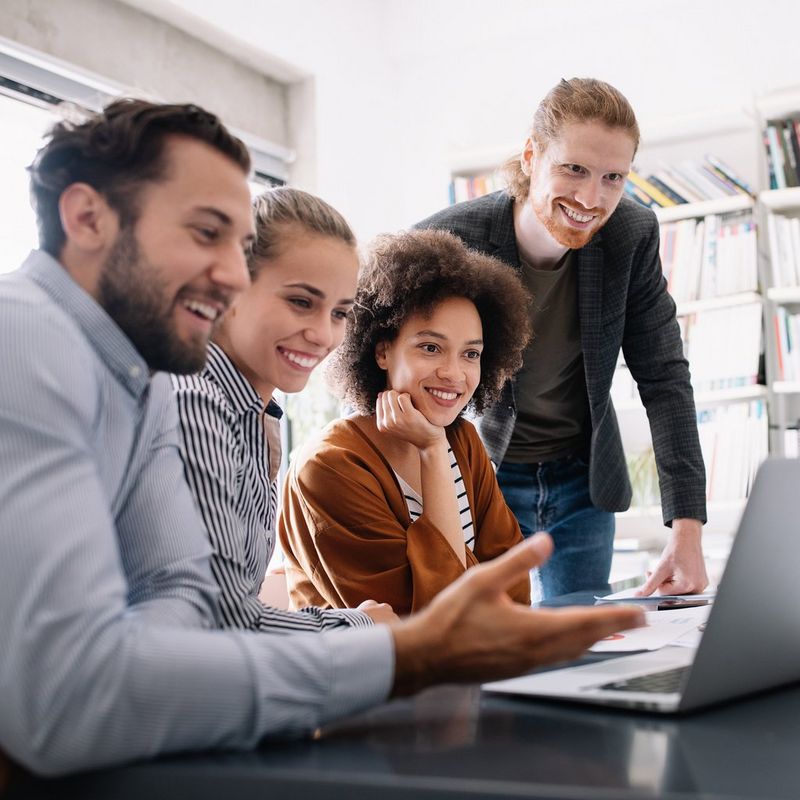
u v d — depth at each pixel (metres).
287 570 1.59
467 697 0.82
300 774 0.56
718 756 0.59
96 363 0.76
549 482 2.22
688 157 3.63
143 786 0.59
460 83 4.16
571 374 2.17
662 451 2.12
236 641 0.64
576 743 0.63
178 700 0.60
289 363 1.26
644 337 2.19
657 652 0.97
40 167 0.79
